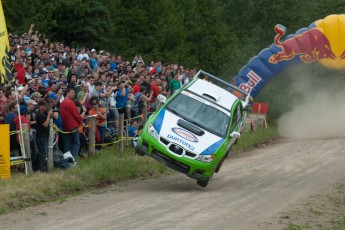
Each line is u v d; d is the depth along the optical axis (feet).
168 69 107.24
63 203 51.16
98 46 153.58
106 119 77.25
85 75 83.61
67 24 146.30
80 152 69.77
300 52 112.68
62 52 95.40
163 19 167.22
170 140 59.62
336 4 170.71
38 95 65.72
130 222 44.09
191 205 51.62
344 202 55.42
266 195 58.13
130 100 83.20
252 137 106.93
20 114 61.98
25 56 83.76
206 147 60.03
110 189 59.06
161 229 42.06
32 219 44.96
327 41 111.45
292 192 60.18
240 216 47.65
